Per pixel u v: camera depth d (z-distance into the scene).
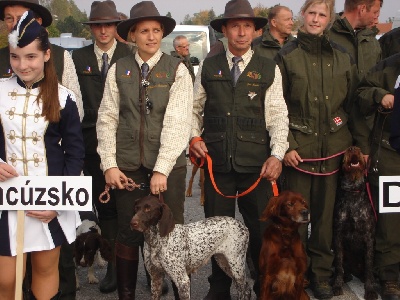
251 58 4.23
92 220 5.21
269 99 4.21
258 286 4.50
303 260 4.11
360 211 4.61
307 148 4.50
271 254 4.07
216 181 4.31
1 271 3.36
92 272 5.18
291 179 4.61
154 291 4.08
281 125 4.19
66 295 4.28
